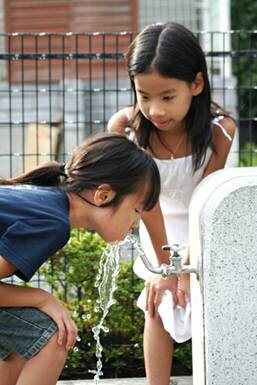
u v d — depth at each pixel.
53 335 3.37
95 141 3.43
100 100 10.55
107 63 11.62
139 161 3.38
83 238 5.14
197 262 3.36
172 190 4.22
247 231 3.15
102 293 3.74
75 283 5.01
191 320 3.75
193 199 3.52
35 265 3.18
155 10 12.18
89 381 4.52
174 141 4.14
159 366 3.97
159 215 3.99
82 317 4.89
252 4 13.57
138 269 4.19
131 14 12.16
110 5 12.16
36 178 3.54
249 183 3.16
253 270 3.17
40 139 7.25
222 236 3.16
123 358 5.00
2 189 3.34
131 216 3.43
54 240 3.20
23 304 3.37
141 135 4.14
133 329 5.00
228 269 3.17
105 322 5.00
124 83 11.40
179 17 12.18
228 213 3.15
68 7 12.13
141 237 4.26
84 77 11.74
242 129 10.25
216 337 3.20
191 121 4.06
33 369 3.39
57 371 3.41
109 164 3.35
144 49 3.89
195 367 3.56
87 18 12.16
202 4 12.12
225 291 3.18
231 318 3.19
